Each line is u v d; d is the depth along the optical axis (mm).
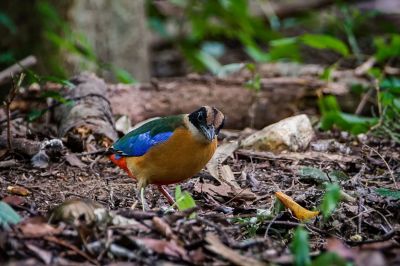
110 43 17422
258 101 14734
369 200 9062
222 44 22891
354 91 15062
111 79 17109
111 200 9266
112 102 14188
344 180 10008
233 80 15250
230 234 7723
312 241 8016
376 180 10430
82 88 12961
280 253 6770
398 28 23438
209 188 9625
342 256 6371
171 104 14438
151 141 8680
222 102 14648
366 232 8312
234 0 20047
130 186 10094
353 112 15164
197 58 20516
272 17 21672
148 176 8891
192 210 7426
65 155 11156
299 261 6312
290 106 14820
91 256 6660
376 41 16734
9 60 14164
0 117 12703
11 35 16516
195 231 7020
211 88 14859
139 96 14492
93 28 17156
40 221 7066
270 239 7590
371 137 12891
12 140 11047
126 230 6941
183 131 8547
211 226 7234
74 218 7043
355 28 21344
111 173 10734
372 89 15062
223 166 10375
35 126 12859
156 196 9672
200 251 6719
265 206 9117
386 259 6824
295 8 22672
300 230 6441
